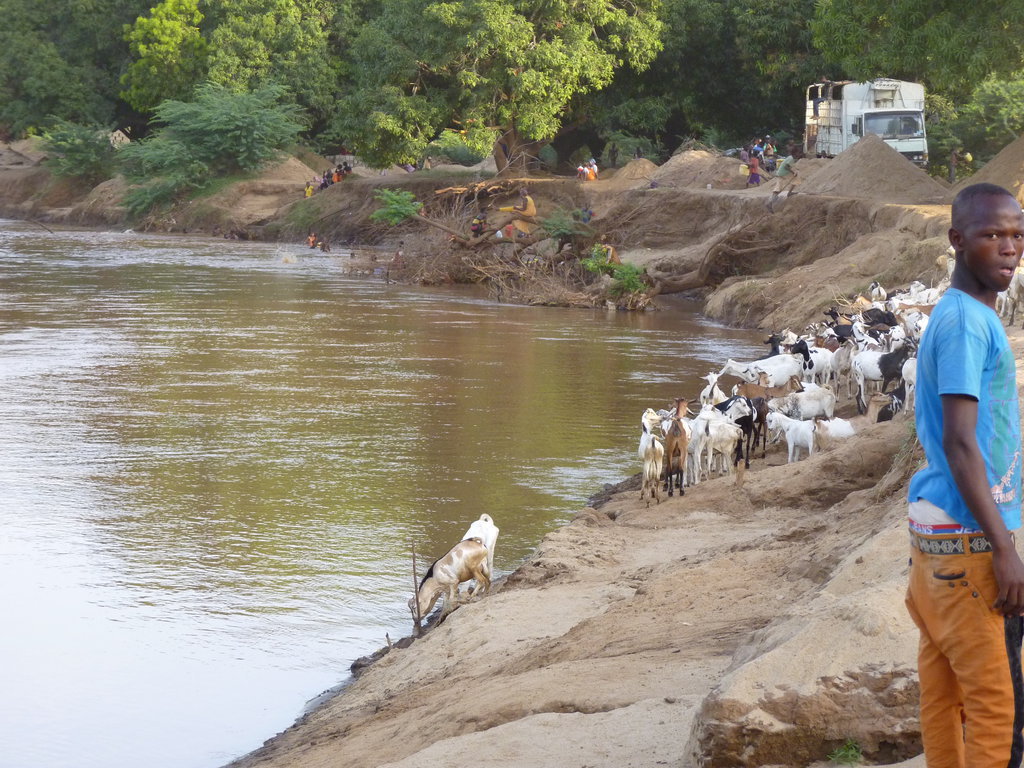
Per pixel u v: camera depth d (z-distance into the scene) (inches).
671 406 1014.4
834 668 237.0
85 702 445.1
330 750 355.9
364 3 3452.3
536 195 2551.7
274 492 736.3
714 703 237.5
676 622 376.2
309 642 508.1
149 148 3408.0
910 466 488.7
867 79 1732.3
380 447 860.6
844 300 1418.6
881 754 231.3
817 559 394.9
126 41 3860.7
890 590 252.2
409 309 1740.9
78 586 568.4
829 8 1752.0
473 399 1044.5
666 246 2159.2
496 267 1980.8
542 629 438.6
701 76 2783.0
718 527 601.6
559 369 1208.2
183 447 855.1
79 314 1625.2
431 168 3309.5
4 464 799.1
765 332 1501.0
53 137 3752.5
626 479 767.1
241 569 595.8
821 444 719.7
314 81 3393.2
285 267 2405.3
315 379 1141.1
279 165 3412.9
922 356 171.9
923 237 1466.5
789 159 2158.0
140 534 649.0
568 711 304.3
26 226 3553.2
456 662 427.2
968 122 2495.1
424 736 326.3
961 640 169.3
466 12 2480.3
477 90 2566.4
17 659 483.2
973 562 167.6
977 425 167.5
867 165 1830.7
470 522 676.7
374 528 664.4
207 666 479.8
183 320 1576.0
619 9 2647.6
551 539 583.2
